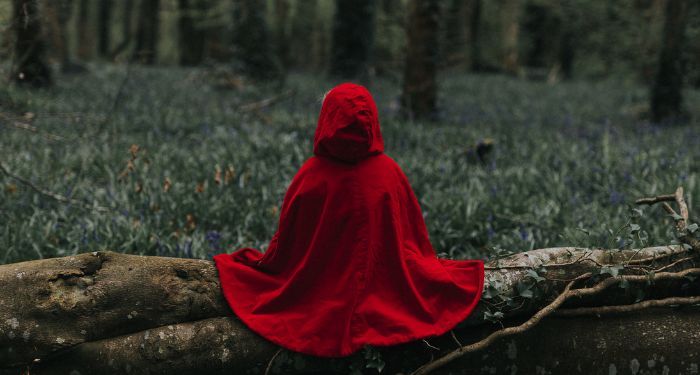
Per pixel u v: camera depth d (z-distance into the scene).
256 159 7.39
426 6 11.72
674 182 6.12
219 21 23.30
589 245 4.64
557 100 17.92
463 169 7.39
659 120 13.59
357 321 2.88
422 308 2.95
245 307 2.96
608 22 30.42
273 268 3.15
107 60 29.84
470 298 3.01
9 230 4.81
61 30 17.16
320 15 29.89
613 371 3.01
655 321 3.12
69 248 4.82
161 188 6.02
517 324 3.12
